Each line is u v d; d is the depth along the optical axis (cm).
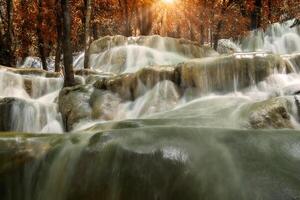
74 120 742
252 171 354
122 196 377
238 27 2177
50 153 439
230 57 760
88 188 398
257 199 330
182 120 530
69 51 951
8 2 1634
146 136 402
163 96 738
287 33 1953
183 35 2550
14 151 456
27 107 780
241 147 383
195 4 2223
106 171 392
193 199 354
